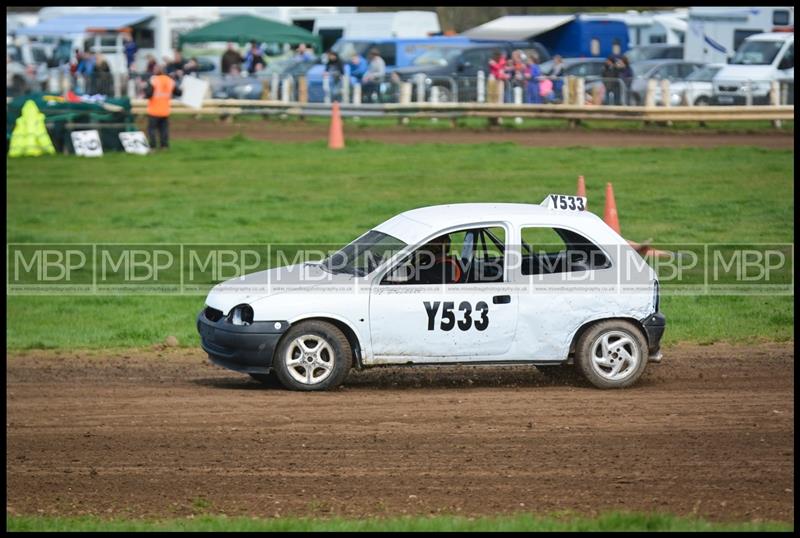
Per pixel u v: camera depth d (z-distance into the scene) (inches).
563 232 1267.2
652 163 3053.6
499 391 1262.3
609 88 4077.3
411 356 1234.0
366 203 2568.9
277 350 1226.6
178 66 4530.0
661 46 5275.6
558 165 3038.9
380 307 1222.3
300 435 1066.1
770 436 1058.7
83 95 3993.6
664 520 788.6
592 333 1254.3
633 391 1254.3
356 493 898.1
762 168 2957.7
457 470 956.6
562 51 5206.7
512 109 4094.5
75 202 2696.9
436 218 1269.7
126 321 1704.0
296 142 3651.6
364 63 4387.3
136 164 3253.0
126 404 1203.9
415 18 5324.8
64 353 1512.1
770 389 1261.1
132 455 1007.6
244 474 949.8
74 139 3447.3
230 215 2486.5
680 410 1159.0
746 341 1545.3
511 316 1235.9
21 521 813.9
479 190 2689.5
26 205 2662.4
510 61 4252.0
